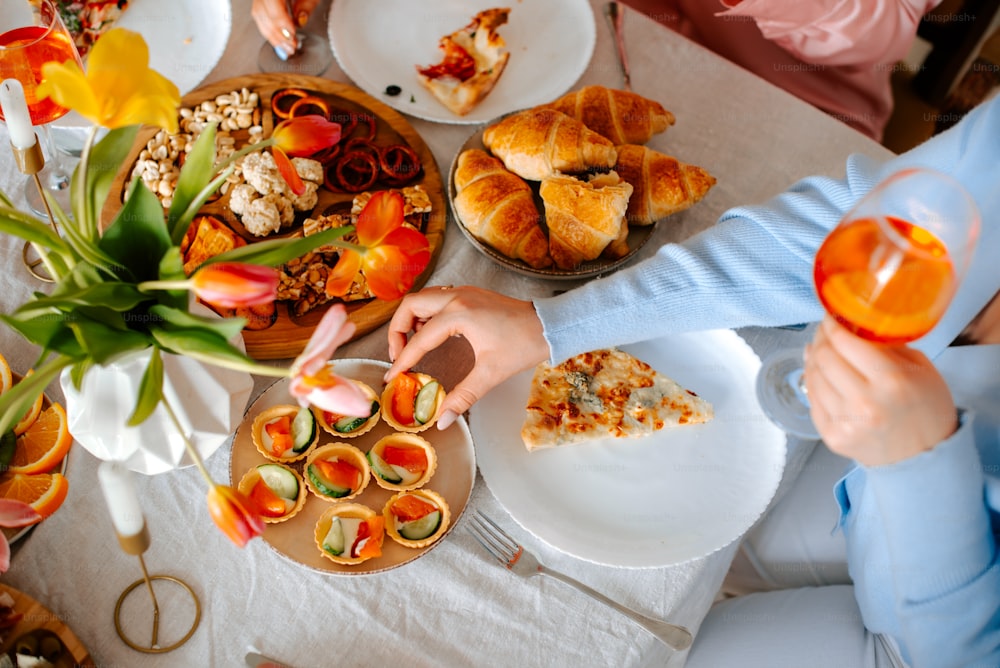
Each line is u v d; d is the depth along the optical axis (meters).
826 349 0.79
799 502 1.42
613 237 1.23
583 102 1.40
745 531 1.05
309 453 1.04
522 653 0.97
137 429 0.86
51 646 0.88
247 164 1.28
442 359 1.19
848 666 1.23
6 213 0.74
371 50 1.53
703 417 1.15
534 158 1.29
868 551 1.13
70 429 0.88
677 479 1.10
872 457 0.84
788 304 1.15
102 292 0.72
